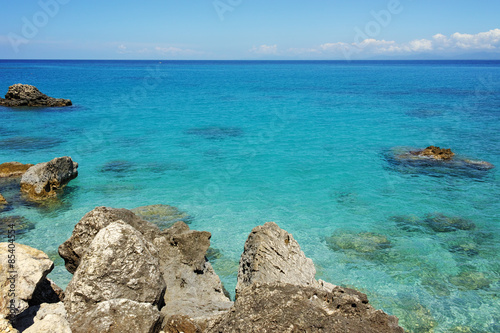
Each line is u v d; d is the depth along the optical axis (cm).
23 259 841
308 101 6712
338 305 748
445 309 1288
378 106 6034
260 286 804
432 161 2984
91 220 1132
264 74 16788
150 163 2967
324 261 1580
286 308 714
